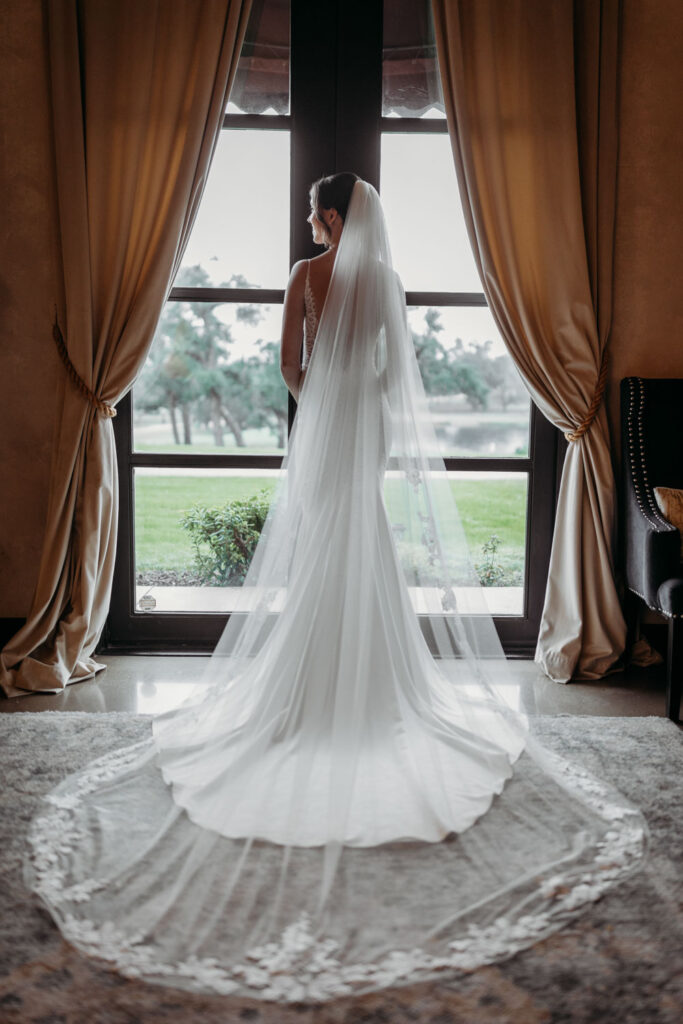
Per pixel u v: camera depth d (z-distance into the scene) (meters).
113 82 3.48
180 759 2.48
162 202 3.54
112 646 3.94
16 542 3.78
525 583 4.00
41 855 2.01
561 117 3.54
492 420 4.02
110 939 1.70
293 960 1.63
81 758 2.65
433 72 3.76
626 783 2.52
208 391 4.16
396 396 2.62
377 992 1.56
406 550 2.65
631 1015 1.52
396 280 2.64
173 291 3.85
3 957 1.66
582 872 1.96
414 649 2.59
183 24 3.47
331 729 2.32
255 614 2.61
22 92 3.60
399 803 2.17
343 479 2.51
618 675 3.69
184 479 3.96
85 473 3.54
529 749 2.55
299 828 2.06
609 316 3.70
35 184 3.63
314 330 2.70
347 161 3.78
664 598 3.10
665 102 3.72
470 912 1.80
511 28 3.54
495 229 3.60
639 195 3.76
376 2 3.70
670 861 2.04
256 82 3.75
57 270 3.58
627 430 3.63
